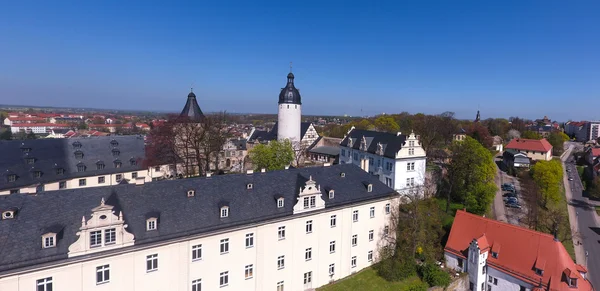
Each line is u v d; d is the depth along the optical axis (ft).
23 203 105.60
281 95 392.88
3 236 95.61
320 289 153.69
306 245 149.69
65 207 109.50
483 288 165.68
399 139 280.31
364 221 170.09
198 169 308.19
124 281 108.47
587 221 283.18
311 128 488.85
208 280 124.16
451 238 181.16
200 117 328.29
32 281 94.38
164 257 114.83
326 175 174.09
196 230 120.26
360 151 317.63
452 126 480.23
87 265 102.12
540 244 153.58
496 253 162.40
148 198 123.03
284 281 144.46
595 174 387.14
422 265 171.63
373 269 171.83
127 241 107.76
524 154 430.20
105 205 103.76
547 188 292.20
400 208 217.97
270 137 499.10
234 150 416.26
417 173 278.67
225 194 138.31
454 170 259.60
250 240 133.80
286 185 155.84
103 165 273.95
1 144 235.20
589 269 203.31
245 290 133.59
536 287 144.36
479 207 242.17
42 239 97.45
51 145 257.75
